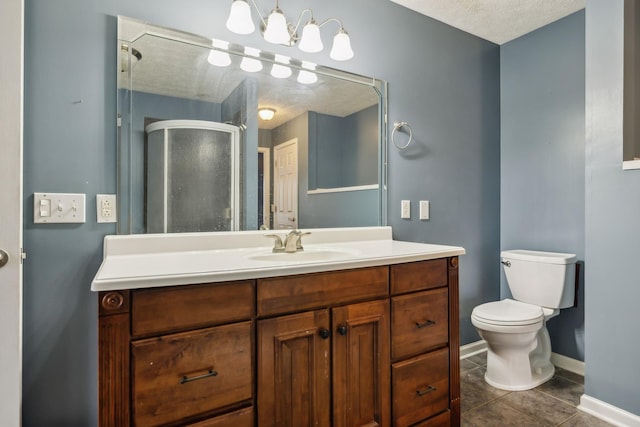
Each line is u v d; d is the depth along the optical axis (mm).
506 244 2617
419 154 2209
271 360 1047
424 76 2234
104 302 847
